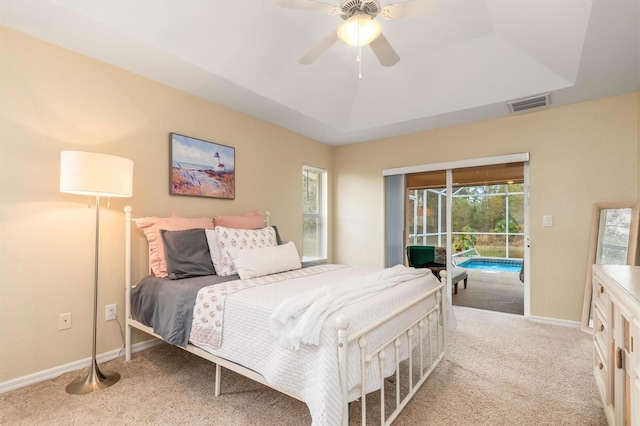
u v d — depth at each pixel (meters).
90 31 2.06
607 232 3.05
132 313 2.49
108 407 1.81
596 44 2.22
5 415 1.73
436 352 2.44
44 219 2.16
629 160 2.99
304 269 2.83
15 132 2.04
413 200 4.36
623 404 1.36
